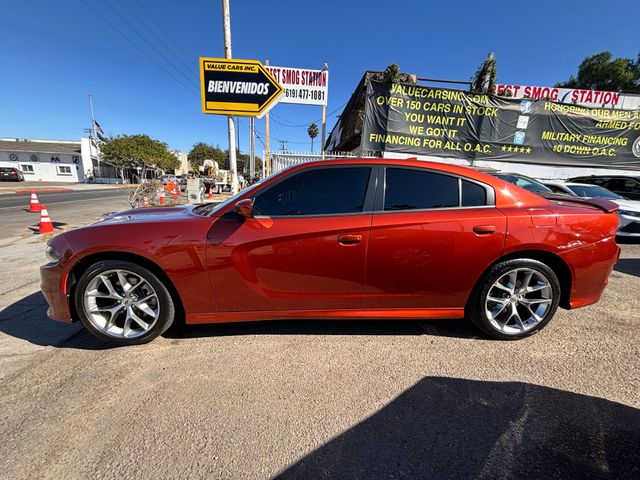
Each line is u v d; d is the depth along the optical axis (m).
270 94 7.07
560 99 12.79
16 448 1.62
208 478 1.47
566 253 2.54
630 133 10.74
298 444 1.66
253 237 2.39
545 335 2.78
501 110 10.25
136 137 40.16
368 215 2.46
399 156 10.22
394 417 1.85
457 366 2.34
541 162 10.66
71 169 42.81
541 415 1.87
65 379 2.16
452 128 10.23
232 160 7.46
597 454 1.60
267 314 2.56
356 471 1.51
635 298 3.60
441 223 2.44
